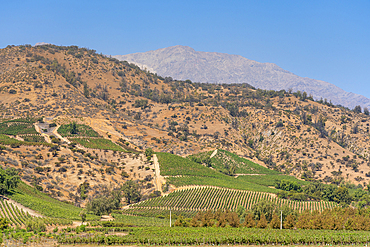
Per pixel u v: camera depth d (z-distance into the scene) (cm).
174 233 10050
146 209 15675
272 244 9662
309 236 9994
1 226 9362
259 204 13738
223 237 9544
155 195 17625
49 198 14338
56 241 8912
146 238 9338
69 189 16312
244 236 9644
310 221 12181
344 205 18650
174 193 17638
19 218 10462
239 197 17838
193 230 10656
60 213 12169
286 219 12419
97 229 10594
